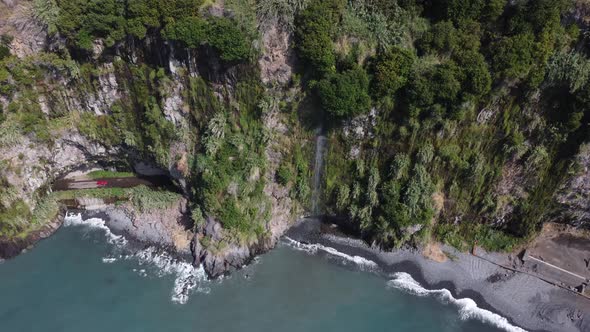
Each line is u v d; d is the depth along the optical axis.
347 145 57.69
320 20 48.97
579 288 55.53
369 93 52.44
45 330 47.66
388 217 57.41
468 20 49.88
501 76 49.59
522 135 53.41
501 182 56.59
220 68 52.97
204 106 56.00
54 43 52.66
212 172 55.88
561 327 52.84
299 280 57.16
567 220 59.56
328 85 51.03
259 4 50.00
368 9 51.59
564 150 52.94
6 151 55.38
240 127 56.44
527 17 47.75
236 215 57.03
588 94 47.66
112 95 57.56
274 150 58.38
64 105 58.16
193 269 57.41
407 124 54.16
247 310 52.56
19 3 49.94
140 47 53.41
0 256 56.50
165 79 54.81
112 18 50.28
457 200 58.34
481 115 53.41
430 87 49.88
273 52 51.97
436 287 57.06
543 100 51.25
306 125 57.16
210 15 49.94
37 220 59.16
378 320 52.38
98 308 50.88
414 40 51.88
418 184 56.25
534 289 56.12
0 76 51.56
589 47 48.00
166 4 48.94
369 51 51.47
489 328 52.91
